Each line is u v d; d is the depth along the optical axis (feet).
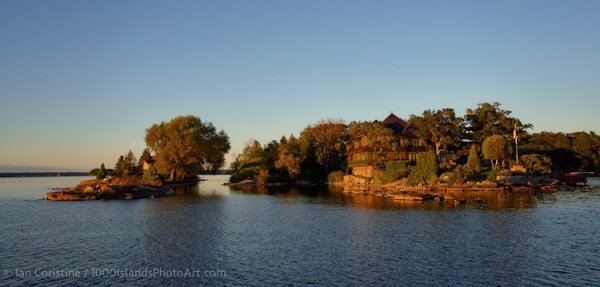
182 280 87.15
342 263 98.63
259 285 83.56
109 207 217.15
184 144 404.98
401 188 304.09
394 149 378.73
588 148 512.63
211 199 263.90
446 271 91.04
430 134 379.96
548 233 129.80
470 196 249.96
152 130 427.74
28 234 137.28
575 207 190.08
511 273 89.04
